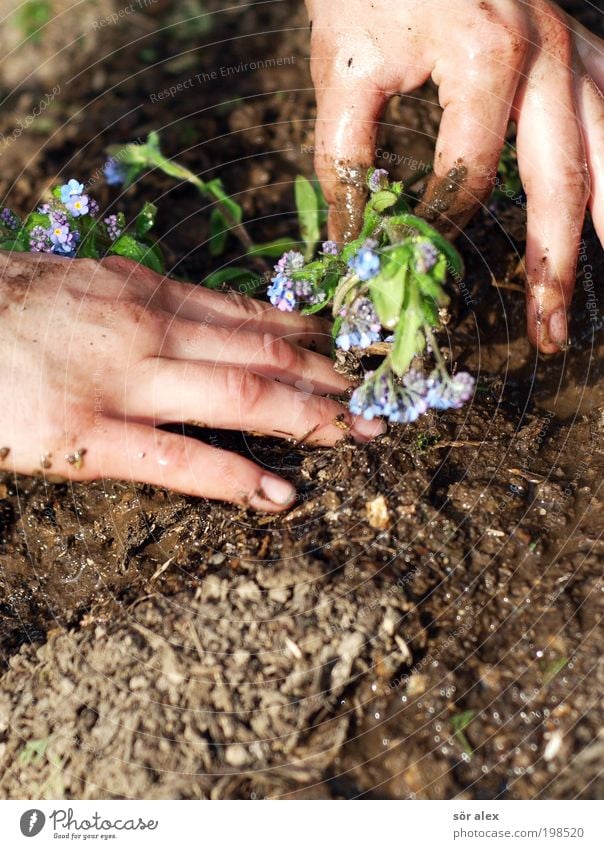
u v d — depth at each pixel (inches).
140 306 20.0
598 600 18.5
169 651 18.3
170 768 17.9
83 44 27.0
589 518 19.1
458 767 17.8
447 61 19.8
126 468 19.2
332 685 18.1
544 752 17.8
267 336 20.2
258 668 18.1
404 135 24.0
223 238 23.5
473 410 20.2
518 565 18.8
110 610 18.9
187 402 19.4
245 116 25.2
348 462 19.3
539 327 20.2
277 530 19.0
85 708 18.3
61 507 20.0
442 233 20.3
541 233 19.9
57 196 20.8
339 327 19.1
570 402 20.6
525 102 19.9
